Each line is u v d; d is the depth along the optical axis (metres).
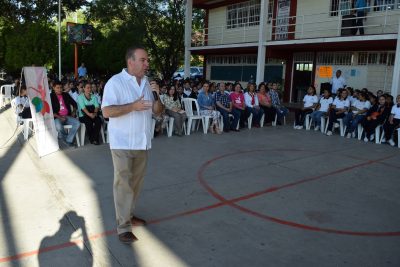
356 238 3.80
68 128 7.53
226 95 9.99
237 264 3.26
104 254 3.40
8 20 25.23
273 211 4.44
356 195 5.08
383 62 13.09
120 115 3.37
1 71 23.44
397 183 5.66
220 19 19.73
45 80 6.99
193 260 3.32
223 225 4.03
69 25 16.66
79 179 5.46
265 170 6.16
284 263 3.29
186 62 19.33
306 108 10.66
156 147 7.73
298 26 15.55
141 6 21.69
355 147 8.23
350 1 13.40
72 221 4.06
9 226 3.91
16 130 8.92
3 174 5.63
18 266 3.19
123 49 18.77
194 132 9.70
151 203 4.61
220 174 5.88
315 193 5.11
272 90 11.66
